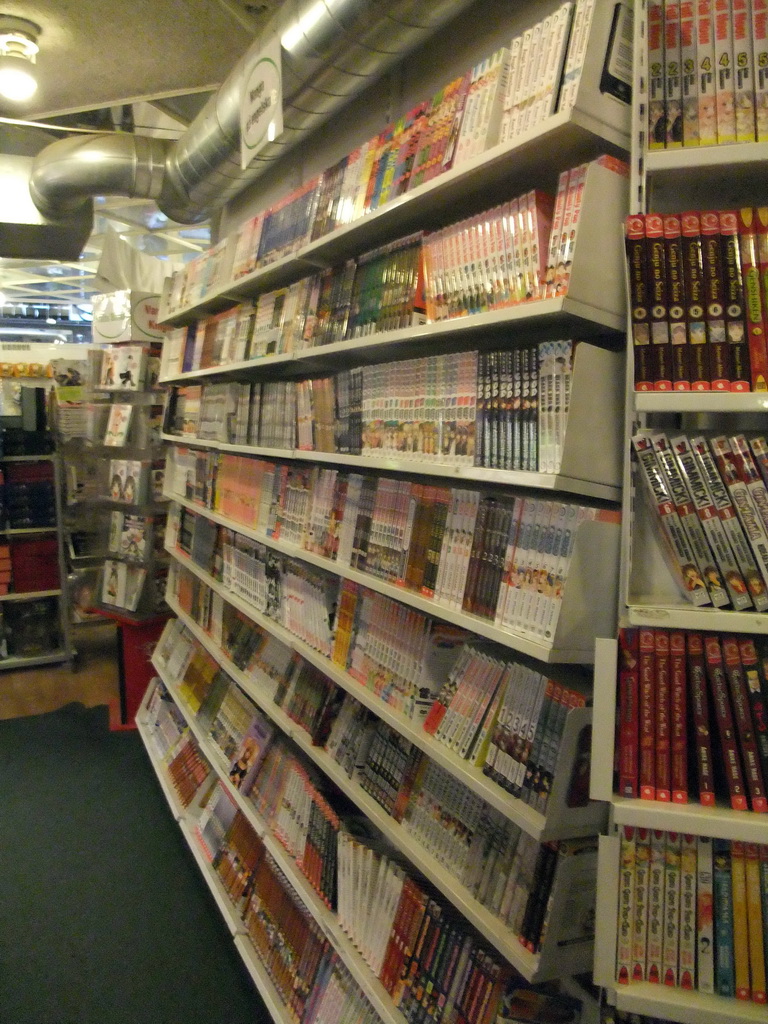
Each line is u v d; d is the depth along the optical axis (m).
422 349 2.06
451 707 1.55
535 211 1.31
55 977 2.39
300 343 2.22
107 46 3.04
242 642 2.87
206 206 3.36
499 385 1.42
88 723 4.42
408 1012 1.57
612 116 1.24
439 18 1.71
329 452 2.09
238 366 2.63
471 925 1.54
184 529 3.71
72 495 5.53
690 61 1.08
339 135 2.59
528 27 1.71
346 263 2.01
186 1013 2.25
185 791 3.23
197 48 3.06
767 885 1.07
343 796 2.18
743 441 1.05
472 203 1.63
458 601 1.53
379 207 1.72
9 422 5.11
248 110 2.15
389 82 2.26
